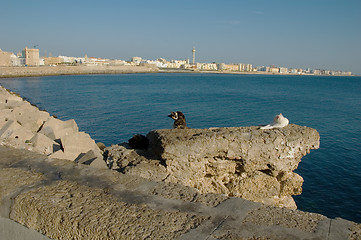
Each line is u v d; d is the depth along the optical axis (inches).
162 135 222.7
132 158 229.9
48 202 121.5
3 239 131.5
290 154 243.4
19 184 139.5
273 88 3353.8
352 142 814.5
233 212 119.1
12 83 2861.7
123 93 2201.0
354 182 524.1
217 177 238.4
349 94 2736.2
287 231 106.1
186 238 100.7
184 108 1483.8
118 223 108.1
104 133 923.4
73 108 1395.2
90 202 123.8
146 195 132.8
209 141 219.5
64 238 111.3
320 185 509.0
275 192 257.0
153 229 105.0
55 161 173.6
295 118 1272.1
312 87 3779.5
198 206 123.8
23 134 398.3
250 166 237.0
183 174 215.9
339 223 111.9
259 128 252.4
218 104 1681.8
